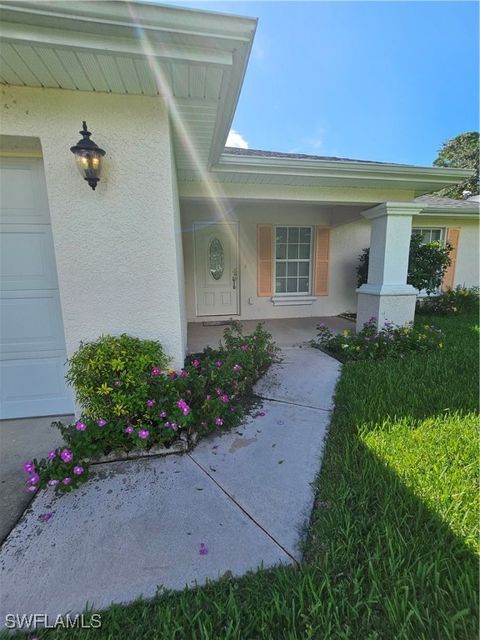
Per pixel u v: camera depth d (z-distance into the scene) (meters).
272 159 3.81
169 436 2.16
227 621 1.15
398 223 4.64
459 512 1.57
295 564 1.38
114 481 1.93
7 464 2.15
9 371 2.70
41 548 1.47
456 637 1.06
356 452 2.12
